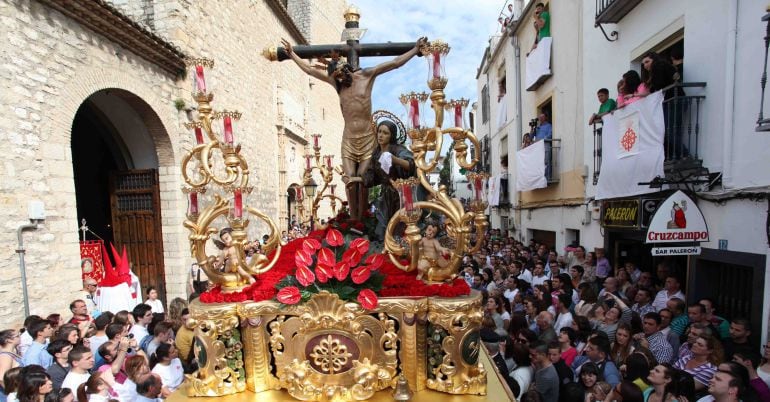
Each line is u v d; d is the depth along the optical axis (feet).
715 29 16.29
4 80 17.78
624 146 20.47
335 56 9.37
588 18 27.71
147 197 30.19
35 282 18.92
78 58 21.59
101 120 28.58
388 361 7.14
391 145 9.55
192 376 7.27
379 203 9.89
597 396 10.74
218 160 32.94
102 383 10.77
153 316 16.30
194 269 28.30
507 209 51.90
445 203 7.43
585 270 24.56
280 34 55.11
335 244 7.82
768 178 13.79
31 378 10.58
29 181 18.79
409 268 7.80
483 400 6.89
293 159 60.03
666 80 18.42
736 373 9.54
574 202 30.04
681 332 14.25
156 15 29.96
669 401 9.68
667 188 18.26
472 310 7.03
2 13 17.74
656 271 22.13
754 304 14.34
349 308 6.98
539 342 11.99
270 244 8.55
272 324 7.29
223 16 37.76
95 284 22.13
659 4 20.18
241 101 41.86
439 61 7.43
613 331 14.97
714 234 16.38
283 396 7.25
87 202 35.81
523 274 25.86
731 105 15.33
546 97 36.35
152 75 27.63
